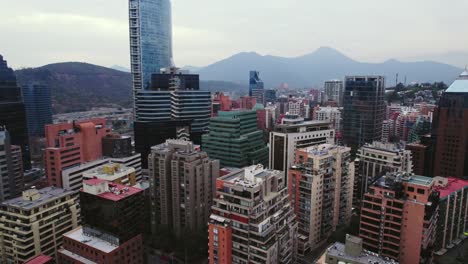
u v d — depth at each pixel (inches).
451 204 6151.6
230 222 4384.8
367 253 4062.5
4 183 7844.5
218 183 4542.3
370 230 5157.5
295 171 6053.2
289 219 4864.7
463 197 6456.7
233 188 4355.3
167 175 6614.2
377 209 5044.3
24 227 5073.8
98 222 5019.7
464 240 6678.2
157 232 6653.5
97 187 5007.4
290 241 4879.4
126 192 5182.1
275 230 4468.5
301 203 6058.1
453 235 6441.9
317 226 6200.8
